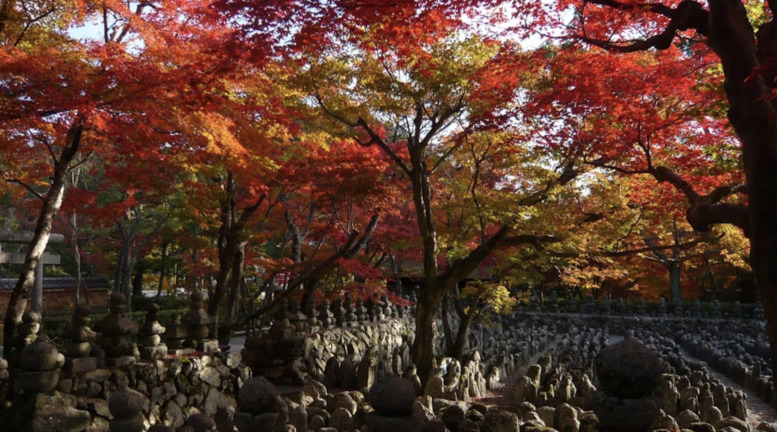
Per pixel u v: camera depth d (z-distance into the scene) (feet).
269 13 25.02
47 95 23.63
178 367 30.96
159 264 109.29
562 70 32.96
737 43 21.80
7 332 27.78
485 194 49.21
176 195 56.54
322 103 39.88
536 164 44.09
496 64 34.09
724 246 80.74
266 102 35.91
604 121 35.04
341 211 59.72
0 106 23.63
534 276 55.31
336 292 56.03
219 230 48.83
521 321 114.42
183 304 98.07
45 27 31.30
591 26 30.60
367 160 45.93
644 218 44.65
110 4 28.14
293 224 55.47
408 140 44.57
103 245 88.58
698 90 31.09
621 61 32.04
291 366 44.42
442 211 55.88
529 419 24.40
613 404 11.48
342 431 21.76
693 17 23.20
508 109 37.06
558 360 60.59
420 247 57.06
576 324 111.75
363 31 29.55
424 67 36.47
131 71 26.00
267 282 60.75
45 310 85.97
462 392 42.52
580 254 42.52
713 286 114.32
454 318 84.64
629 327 108.88
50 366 21.79
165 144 33.65
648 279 115.14
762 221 21.18
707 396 36.60
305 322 49.37
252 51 27.20
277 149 41.29
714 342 78.23
